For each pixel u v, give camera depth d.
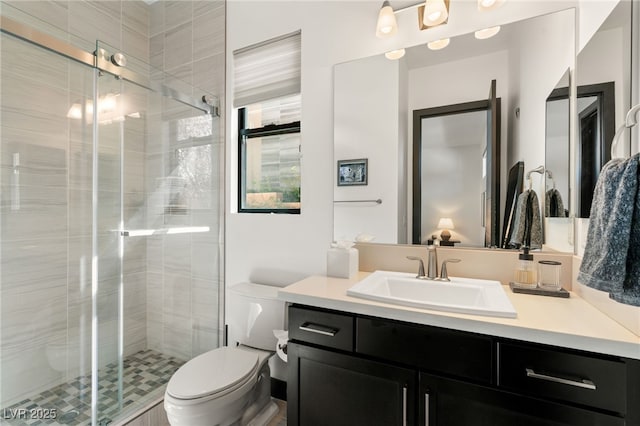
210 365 1.43
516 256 1.34
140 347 2.23
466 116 1.43
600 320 0.90
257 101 1.96
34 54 1.64
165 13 2.34
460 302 1.27
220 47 2.09
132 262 2.16
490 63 1.38
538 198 1.31
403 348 1.02
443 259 1.47
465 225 1.44
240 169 2.11
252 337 1.67
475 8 1.40
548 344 0.83
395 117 1.56
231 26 2.05
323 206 1.73
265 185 2.05
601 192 0.74
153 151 2.11
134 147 2.03
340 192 1.69
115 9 2.17
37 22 1.51
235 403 1.31
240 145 2.12
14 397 1.59
